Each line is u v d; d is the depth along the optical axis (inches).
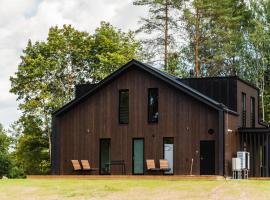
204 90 1460.4
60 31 2080.5
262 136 1448.1
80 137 1460.4
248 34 2281.0
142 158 1400.1
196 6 2180.1
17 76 2022.6
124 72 1430.9
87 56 2064.5
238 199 849.5
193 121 1355.8
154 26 2138.3
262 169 1462.8
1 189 1017.5
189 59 2325.3
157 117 1395.2
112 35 2117.4
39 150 2028.8
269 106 2252.7
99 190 965.8
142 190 954.7
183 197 876.0
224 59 2272.4
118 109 1430.9
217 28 2249.0
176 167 1365.7
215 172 1321.4
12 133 2098.9
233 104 1428.4
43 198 909.2
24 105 1961.1
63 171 1465.3
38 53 2060.8
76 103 1466.5
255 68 2274.9
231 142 1370.6
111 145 1429.6
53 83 2052.2
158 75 1384.1
